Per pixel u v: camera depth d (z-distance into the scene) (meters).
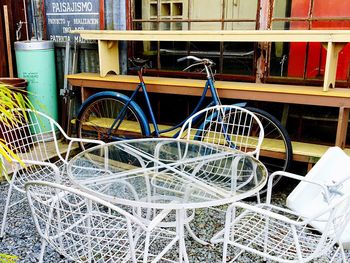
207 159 2.39
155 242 2.40
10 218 2.66
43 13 4.20
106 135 3.68
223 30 3.23
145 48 3.84
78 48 4.12
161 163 2.37
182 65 3.74
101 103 4.10
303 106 3.42
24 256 2.24
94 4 3.90
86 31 3.62
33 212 1.72
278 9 3.24
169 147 2.59
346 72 3.16
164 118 3.97
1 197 2.96
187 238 2.48
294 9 3.21
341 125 2.87
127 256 1.74
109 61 3.77
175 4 3.59
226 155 2.44
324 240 1.66
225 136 2.95
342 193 1.99
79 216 2.27
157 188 2.07
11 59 4.15
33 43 3.85
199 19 3.53
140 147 2.59
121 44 3.88
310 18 3.15
